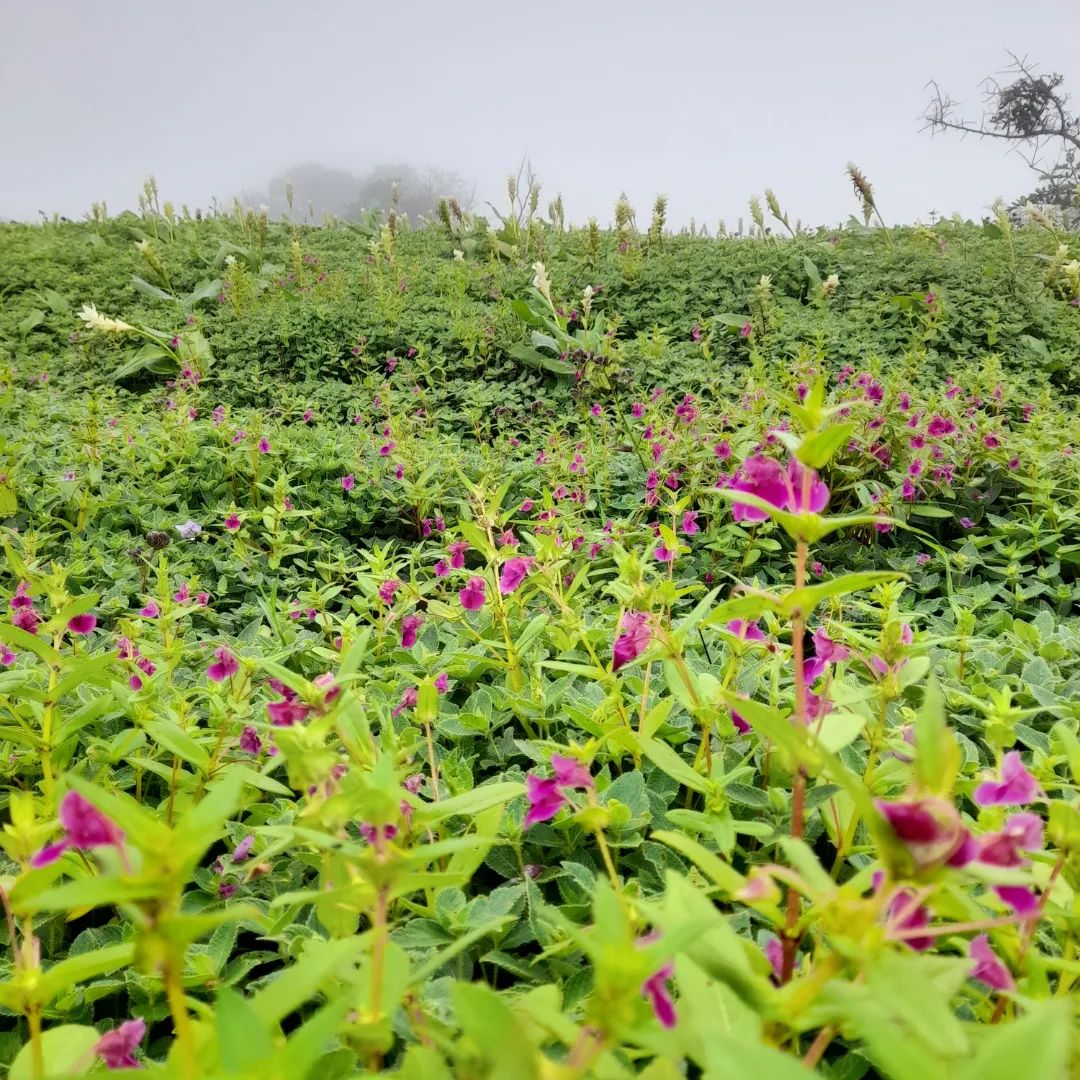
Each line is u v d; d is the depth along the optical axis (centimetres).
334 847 112
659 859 162
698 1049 78
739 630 179
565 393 689
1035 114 1603
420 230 1461
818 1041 84
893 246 1004
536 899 145
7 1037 142
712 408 528
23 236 1311
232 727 196
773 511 105
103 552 398
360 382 747
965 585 359
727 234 1288
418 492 436
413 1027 103
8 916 99
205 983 144
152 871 70
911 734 160
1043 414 489
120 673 216
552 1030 80
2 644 218
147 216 1310
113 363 798
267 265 1148
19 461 457
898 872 72
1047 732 225
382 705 214
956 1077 60
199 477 480
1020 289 850
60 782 168
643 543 388
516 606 272
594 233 988
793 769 100
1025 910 97
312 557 416
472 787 183
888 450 416
